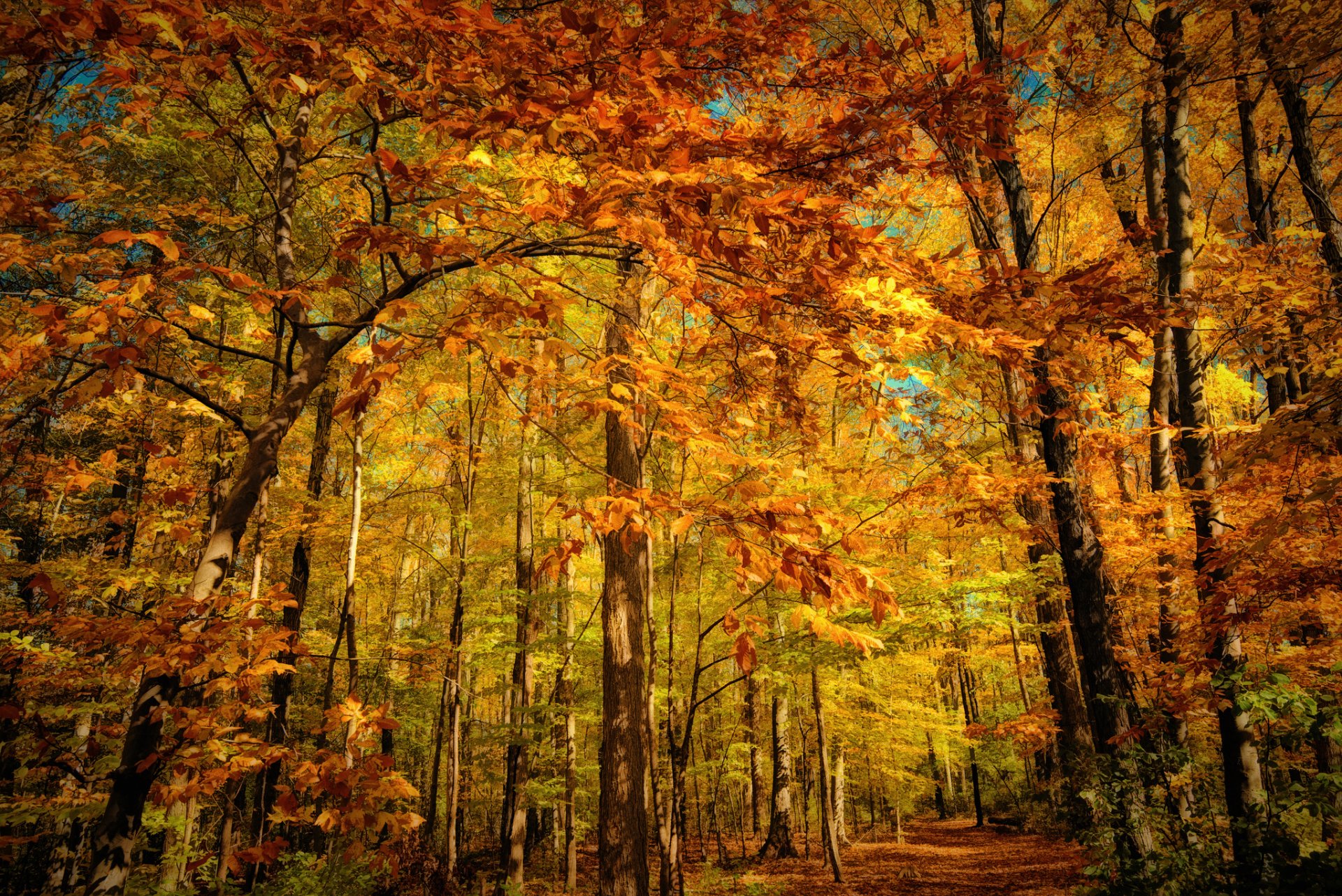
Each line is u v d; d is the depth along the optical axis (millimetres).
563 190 2365
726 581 9562
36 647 4609
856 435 7754
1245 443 3389
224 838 5656
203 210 3965
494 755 11133
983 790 25031
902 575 8281
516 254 3244
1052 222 9547
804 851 16031
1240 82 6996
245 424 3461
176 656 2527
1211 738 9164
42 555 8508
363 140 6000
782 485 3793
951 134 2383
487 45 1933
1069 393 5605
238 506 3287
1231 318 5512
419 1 1739
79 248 3670
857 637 2248
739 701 15180
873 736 14992
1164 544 7039
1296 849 3746
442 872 8148
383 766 2561
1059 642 9805
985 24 5824
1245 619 4660
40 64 2365
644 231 2186
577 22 1757
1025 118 7008
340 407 2029
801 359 3312
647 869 6633
